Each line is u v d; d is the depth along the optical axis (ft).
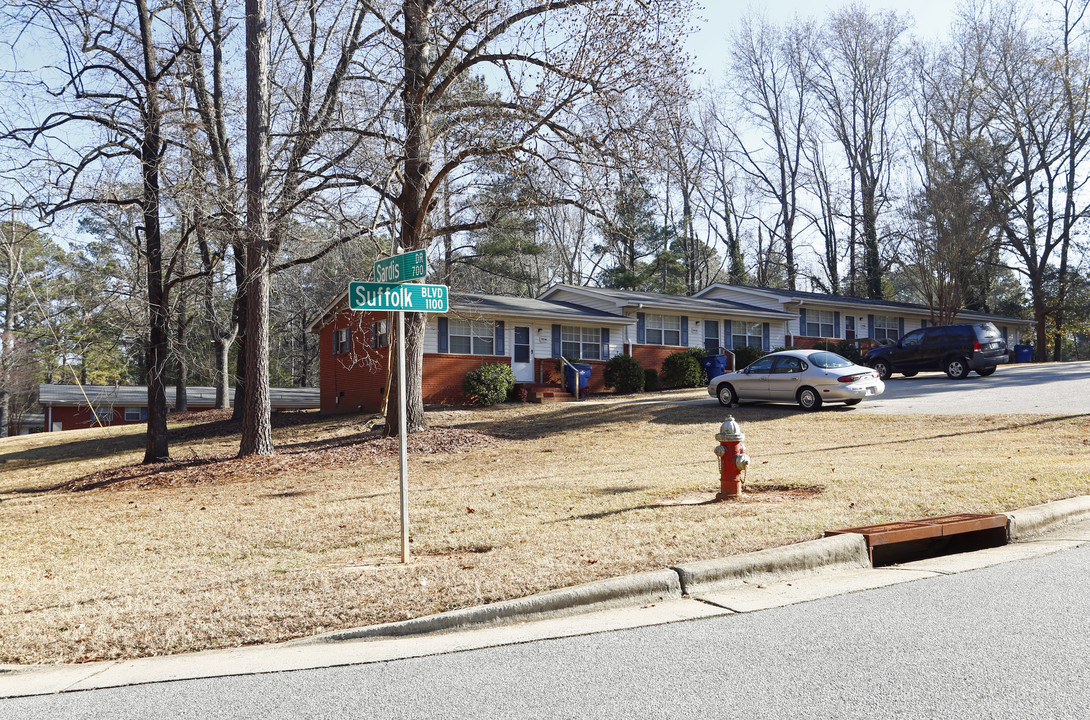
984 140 146.20
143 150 59.88
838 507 27.94
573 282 191.52
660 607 18.67
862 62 174.09
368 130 57.57
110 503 46.96
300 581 21.97
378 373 94.27
